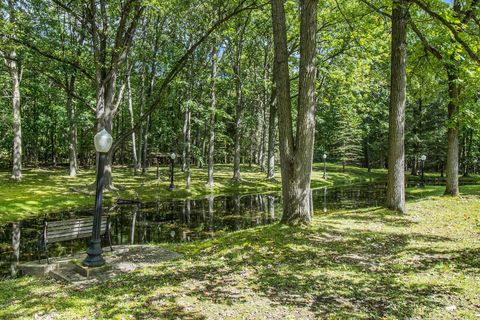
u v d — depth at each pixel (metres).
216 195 21.56
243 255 6.86
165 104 28.98
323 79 23.08
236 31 23.42
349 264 6.19
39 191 18.39
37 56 17.84
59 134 36.88
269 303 4.56
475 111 13.40
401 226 9.23
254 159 50.50
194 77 23.20
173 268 6.25
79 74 21.84
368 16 13.43
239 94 26.14
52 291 5.24
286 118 8.84
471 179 32.75
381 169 45.94
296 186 8.98
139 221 13.52
